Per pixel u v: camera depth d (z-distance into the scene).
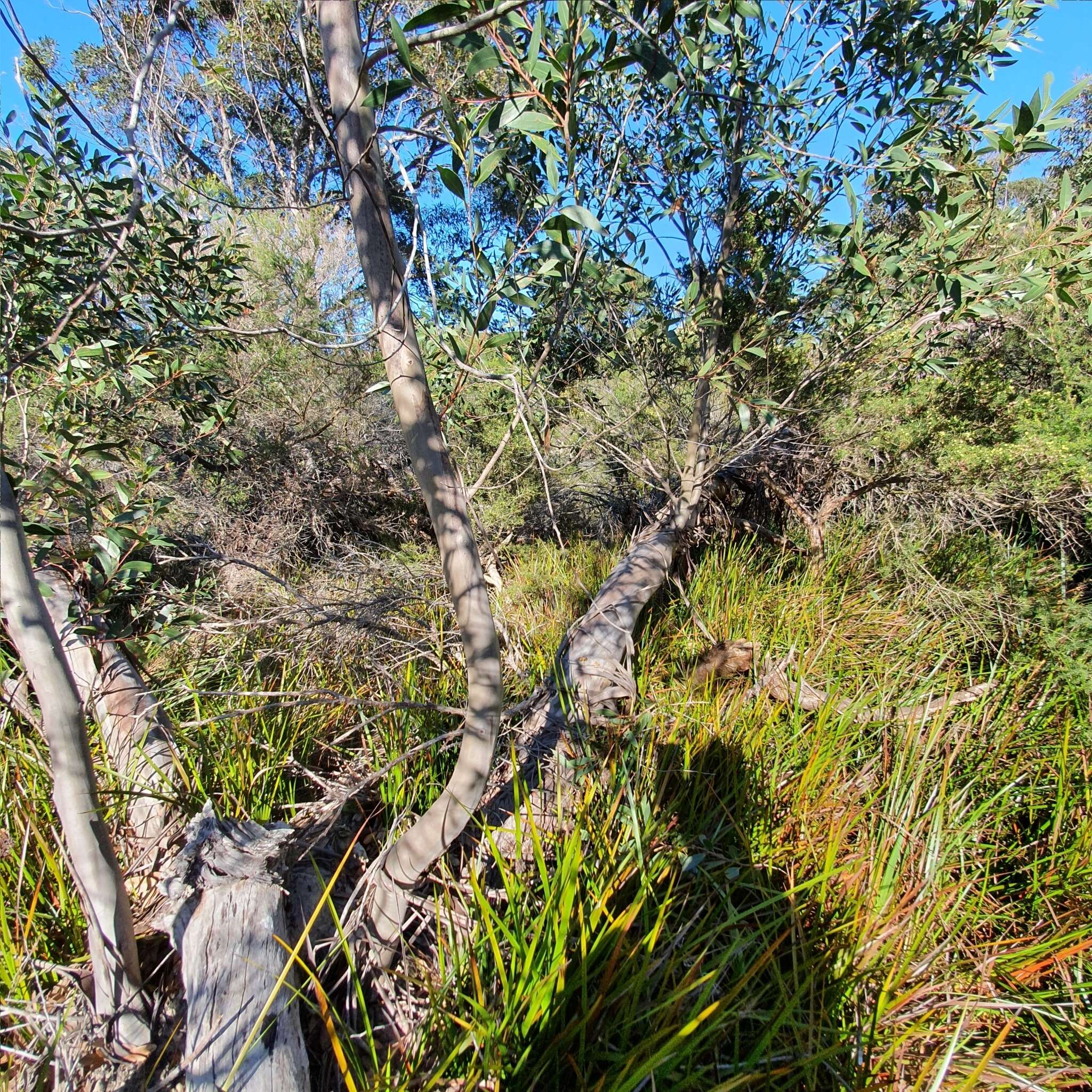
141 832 2.36
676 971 2.00
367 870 2.11
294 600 3.62
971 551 4.72
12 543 1.50
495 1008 1.79
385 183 1.82
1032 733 3.10
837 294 3.66
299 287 5.73
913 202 2.89
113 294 2.23
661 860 2.22
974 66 3.03
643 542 4.70
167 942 1.97
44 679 1.53
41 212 1.99
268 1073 1.53
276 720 2.92
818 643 3.89
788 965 2.08
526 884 2.11
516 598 4.67
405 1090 1.55
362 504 6.60
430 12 1.20
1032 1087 1.79
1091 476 3.79
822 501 5.51
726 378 3.57
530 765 2.71
